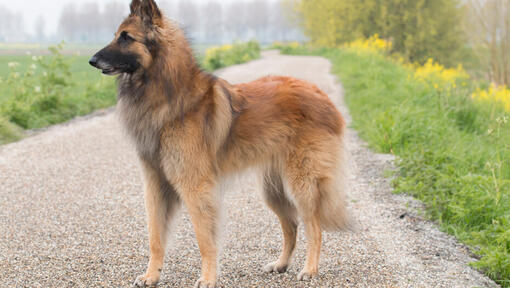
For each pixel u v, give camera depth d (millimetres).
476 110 10492
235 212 5414
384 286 3654
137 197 5902
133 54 3580
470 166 6793
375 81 14789
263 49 54344
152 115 3605
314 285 3725
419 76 15211
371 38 29703
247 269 4031
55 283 3674
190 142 3594
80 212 5328
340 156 4152
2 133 8953
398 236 4641
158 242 3770
